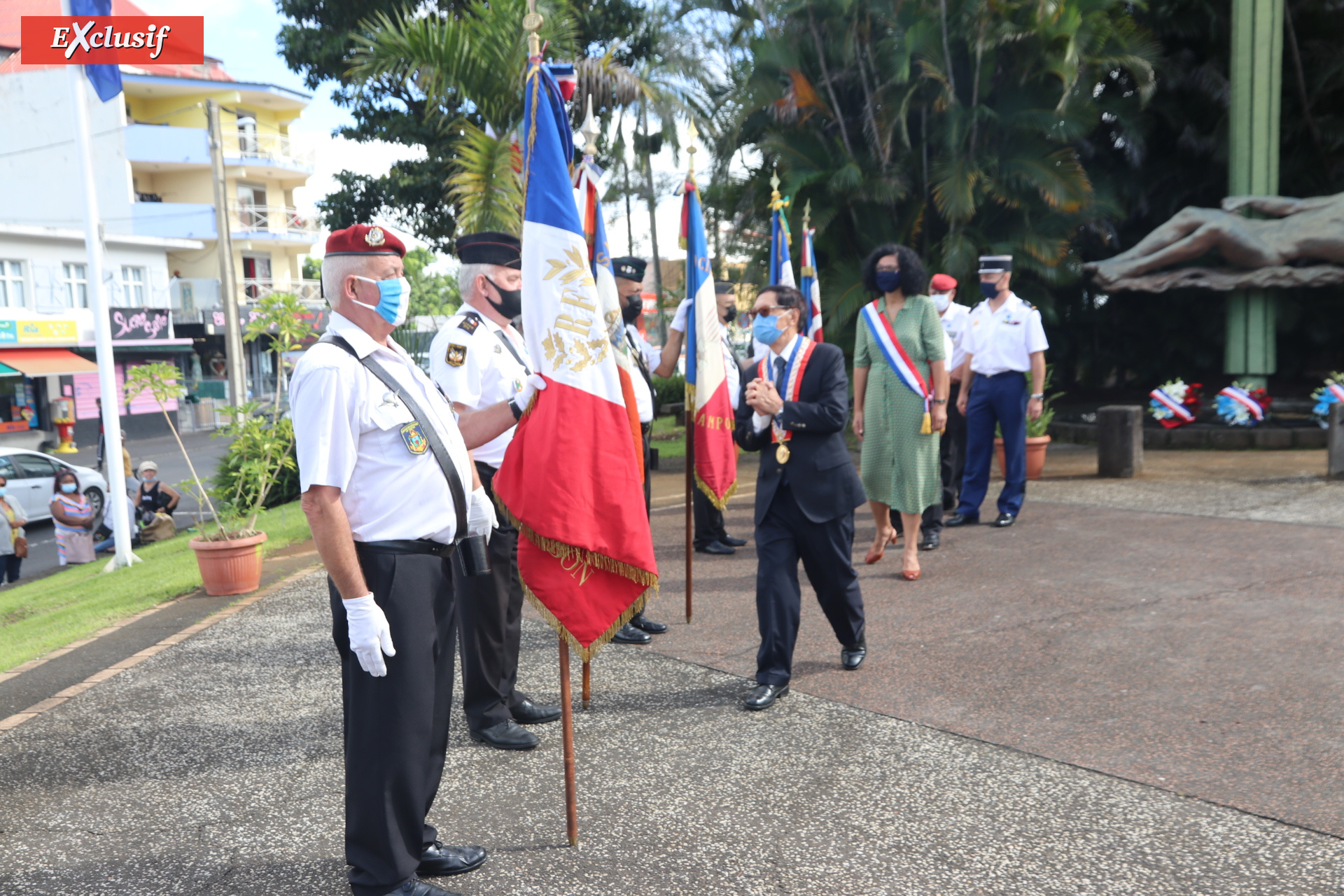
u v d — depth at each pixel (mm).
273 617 6027
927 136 14273
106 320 9430
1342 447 8789
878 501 6203
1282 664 4309
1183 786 3264
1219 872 2760
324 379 2541
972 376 7664
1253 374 13008
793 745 3766
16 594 9734
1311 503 7781
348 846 2742
